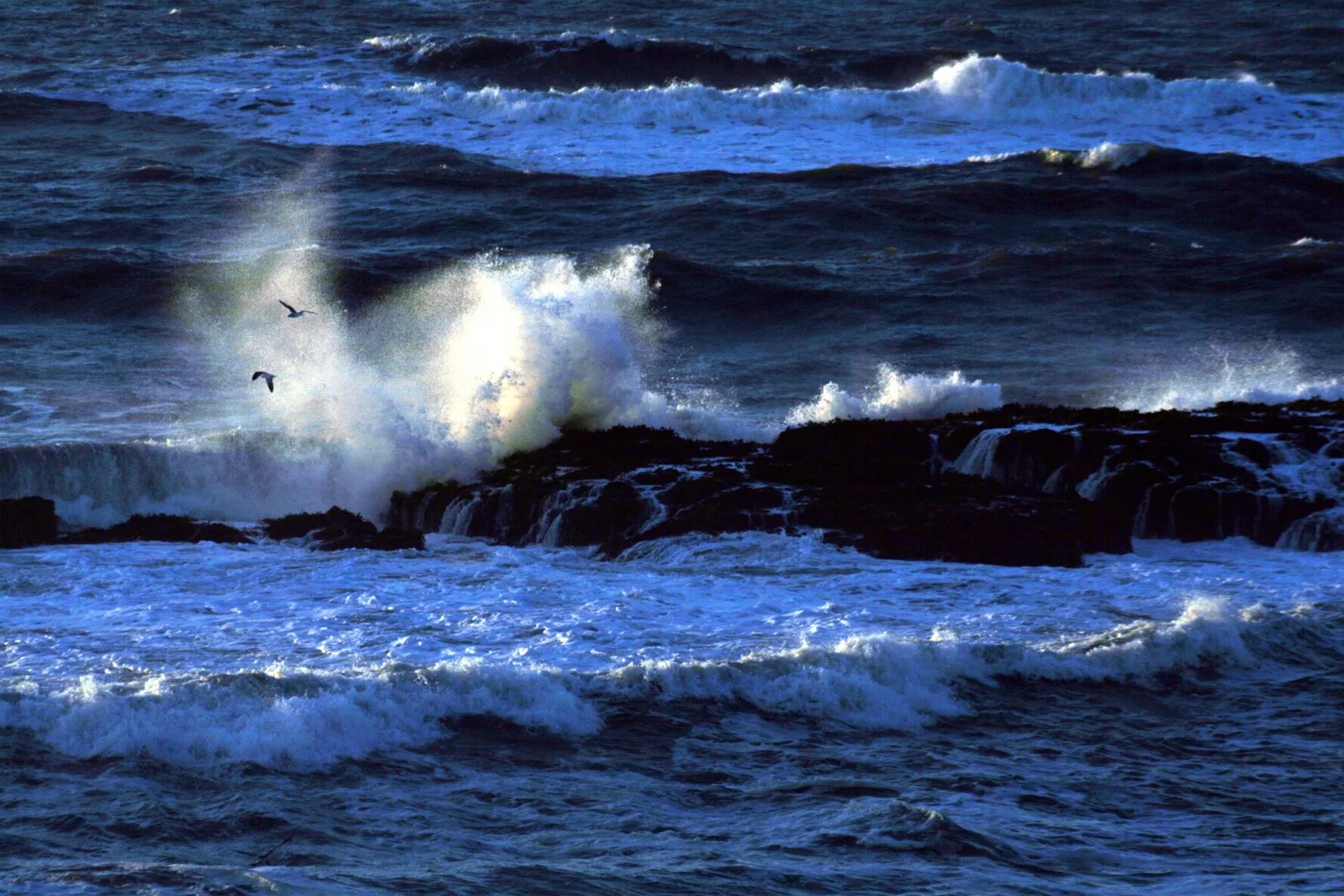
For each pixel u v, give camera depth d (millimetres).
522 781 35969
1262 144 157625
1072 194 135750
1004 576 54156
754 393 88125
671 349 99562
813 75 178000
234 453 66750
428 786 35375
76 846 30891
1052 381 89500
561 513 59969
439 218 126750
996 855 33000
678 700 40594
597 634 46094
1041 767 38469
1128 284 110750
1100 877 32281
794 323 105125
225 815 32875
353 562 55375
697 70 177000
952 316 104750
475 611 48562
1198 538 60062
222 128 154500
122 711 36156
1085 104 167875
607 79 177875
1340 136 160000
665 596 50938
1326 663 46062
